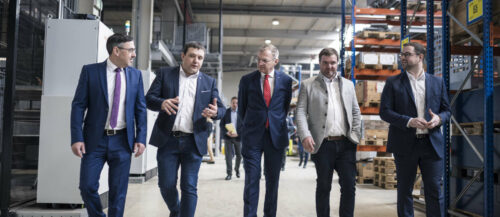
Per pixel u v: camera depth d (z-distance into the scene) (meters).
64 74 4.02
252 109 3.25
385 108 3.07
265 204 3.23
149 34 8.80
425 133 2.96
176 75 3.01
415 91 3.07
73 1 5.00
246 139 3.23
